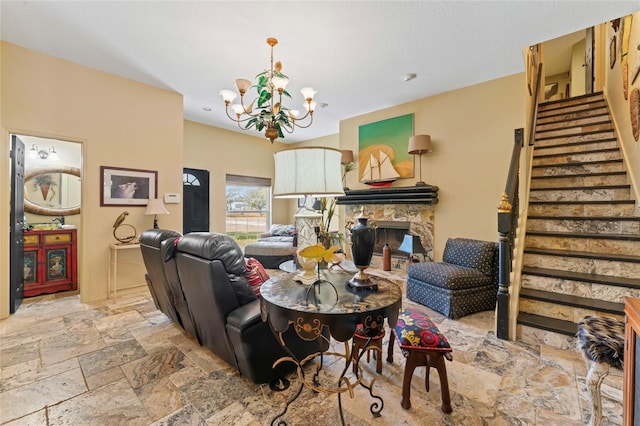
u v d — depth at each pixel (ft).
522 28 8.78
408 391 5.07
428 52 10.20
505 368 6.33
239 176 20.89
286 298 4.61
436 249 14.37
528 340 7.48
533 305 7.86
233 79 12.15
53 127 10.17
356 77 12.19
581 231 9.22
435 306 9.76
